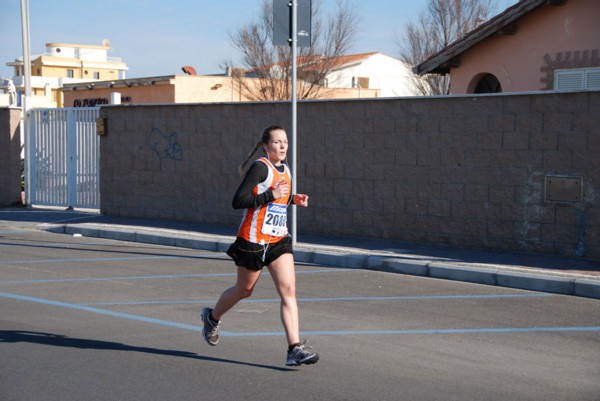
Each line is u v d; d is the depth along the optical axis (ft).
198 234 44.14
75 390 17.98
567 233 35.53
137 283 31.86
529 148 36.27
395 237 41.14
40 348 21.53
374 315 26.22
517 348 22.07
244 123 46.62
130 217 53.11
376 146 41.34
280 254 19.47
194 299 28.66
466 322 25.30
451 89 60.85
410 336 23.32
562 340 23.09
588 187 34.71
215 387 18.26
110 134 53.88
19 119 61.11
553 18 53.42
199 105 48.65
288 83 111.45
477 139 37.83
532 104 36.04
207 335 20.95
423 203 39.96
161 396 17.60
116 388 18.15
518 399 17.48
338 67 133.39
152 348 21.65
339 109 42.47
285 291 19.47
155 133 51.26
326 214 43.50
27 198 60.75
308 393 17.84
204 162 48.78
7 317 25.27
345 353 21.31
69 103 122.01
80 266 36.17
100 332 23.41
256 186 19.17
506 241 37.37
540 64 54.39
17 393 17.74
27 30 72.64
